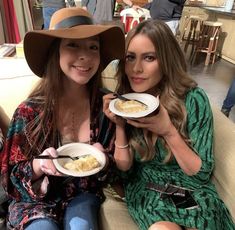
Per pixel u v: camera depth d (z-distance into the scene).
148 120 0.98
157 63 1.08
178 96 1.14
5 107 1.31
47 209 1.02
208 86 3.97
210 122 1.10
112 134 1.18
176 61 1.11
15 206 1.04
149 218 0.99
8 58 1.60
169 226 0.94
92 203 1.09
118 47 1.12
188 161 1.03
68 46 1.00
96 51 1.04
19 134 1.05
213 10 5.21
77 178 1.10
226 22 5.44
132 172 1.24
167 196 1.05
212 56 5.35
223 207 1.04
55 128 1.11
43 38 1.00
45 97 1.09
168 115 1.06
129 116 0.93
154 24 1.07
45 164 0.92
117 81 1.29
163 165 1.14
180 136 1.07
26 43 0.99
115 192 1.24
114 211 1.12
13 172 1.03
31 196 1.02
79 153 1.02
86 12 1.06
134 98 1.07
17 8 3.05
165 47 1.06
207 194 1.04
